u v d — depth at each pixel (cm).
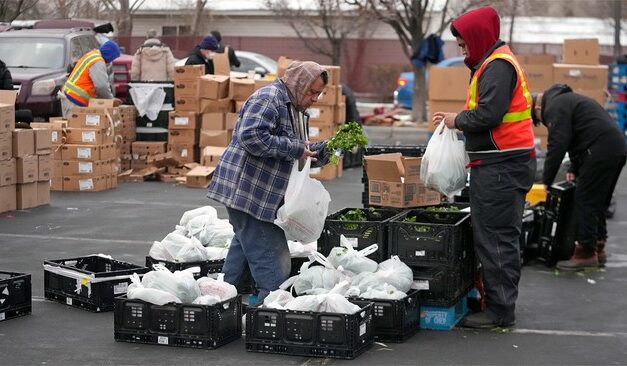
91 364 612
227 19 4084
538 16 3922
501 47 694
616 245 1079
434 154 709
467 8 2491
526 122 694
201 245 793
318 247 732
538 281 890
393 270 686
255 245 680
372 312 656
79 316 723
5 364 611
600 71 1842
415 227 698
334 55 3316
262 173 671
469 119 685
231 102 1560
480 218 700
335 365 615
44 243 1016
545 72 1858
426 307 705
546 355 648
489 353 649
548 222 959
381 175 780
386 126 2609
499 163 690
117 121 1502
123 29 2931
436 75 1816
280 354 636
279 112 668
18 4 2255
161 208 1268
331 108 1554
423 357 636
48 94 1680
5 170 1198
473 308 765
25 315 722
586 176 916
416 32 2592
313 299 634
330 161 689
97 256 792
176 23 3441
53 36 1817
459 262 707
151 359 623
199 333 644
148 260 784
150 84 1578
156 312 651
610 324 734
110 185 1452
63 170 1412
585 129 913
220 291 667
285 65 1506
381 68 3759
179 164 1564
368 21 3173
